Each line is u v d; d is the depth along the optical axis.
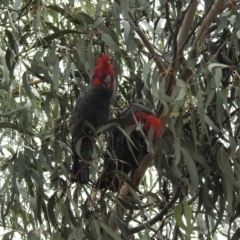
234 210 5.69
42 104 6.67
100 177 5.33
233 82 5.17
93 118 5.30
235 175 5.56
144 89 5.99
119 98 6.60
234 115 5.85
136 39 6.57
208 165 5.57
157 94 4.92
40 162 5.52
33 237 5.28
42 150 5.55
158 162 5.29
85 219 5.29
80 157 5.04
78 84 6.27
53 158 5.86
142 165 6.00
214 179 5.82
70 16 6.14
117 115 6.11
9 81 5.71
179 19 6.29
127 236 5.25
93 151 5.41
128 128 5.15
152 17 5.96
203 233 6.28
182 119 5.16
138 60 6.41
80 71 6.04
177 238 6.57
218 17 6.23
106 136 5.51
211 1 5.86
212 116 5.72
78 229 4.96
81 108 5.32
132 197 5.36
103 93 5.29
